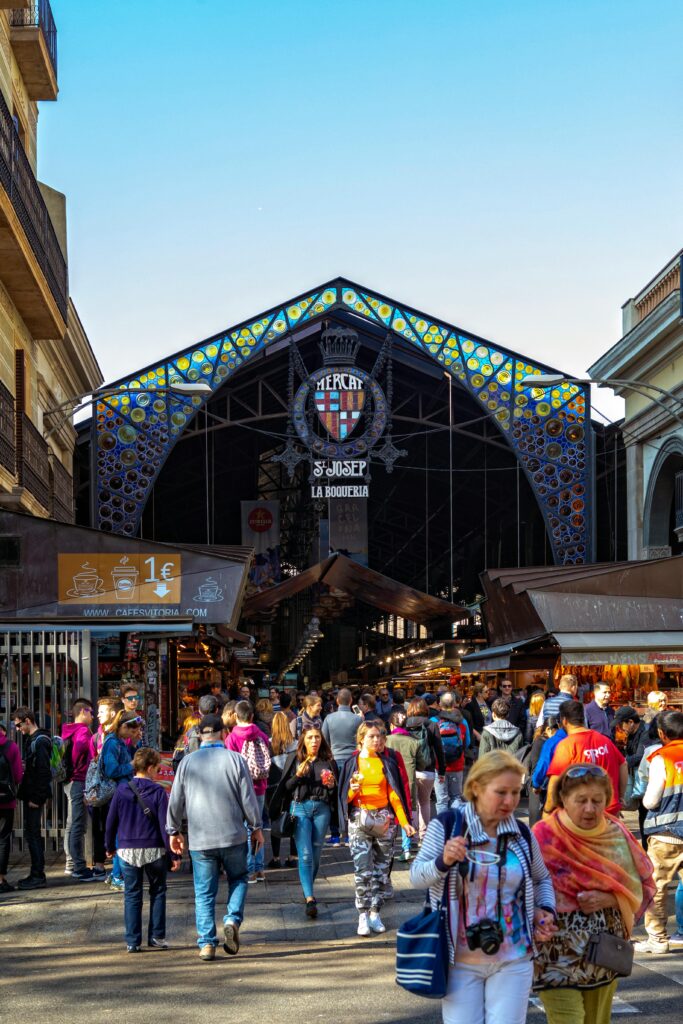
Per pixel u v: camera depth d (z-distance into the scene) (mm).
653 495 28750
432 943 4434
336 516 32469
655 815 7949
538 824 4875
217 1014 6633
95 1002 6980
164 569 17266
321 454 31375
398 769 8992
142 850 8398
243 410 38375
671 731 7918
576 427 31031
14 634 14453
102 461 30219
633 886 4738
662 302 25406
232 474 42344
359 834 8906
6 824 10867
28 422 19656
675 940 8070
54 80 22500
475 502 41969
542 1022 6312
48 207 27625
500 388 31188
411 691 39031
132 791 8453
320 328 32938
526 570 21891
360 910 8883
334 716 12445
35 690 14531
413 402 37625
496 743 12266
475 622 37250
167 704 21797
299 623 49688
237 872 8164
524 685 25938
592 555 30609
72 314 24422
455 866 4477
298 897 10461
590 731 8625
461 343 31312
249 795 8180
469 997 4453
